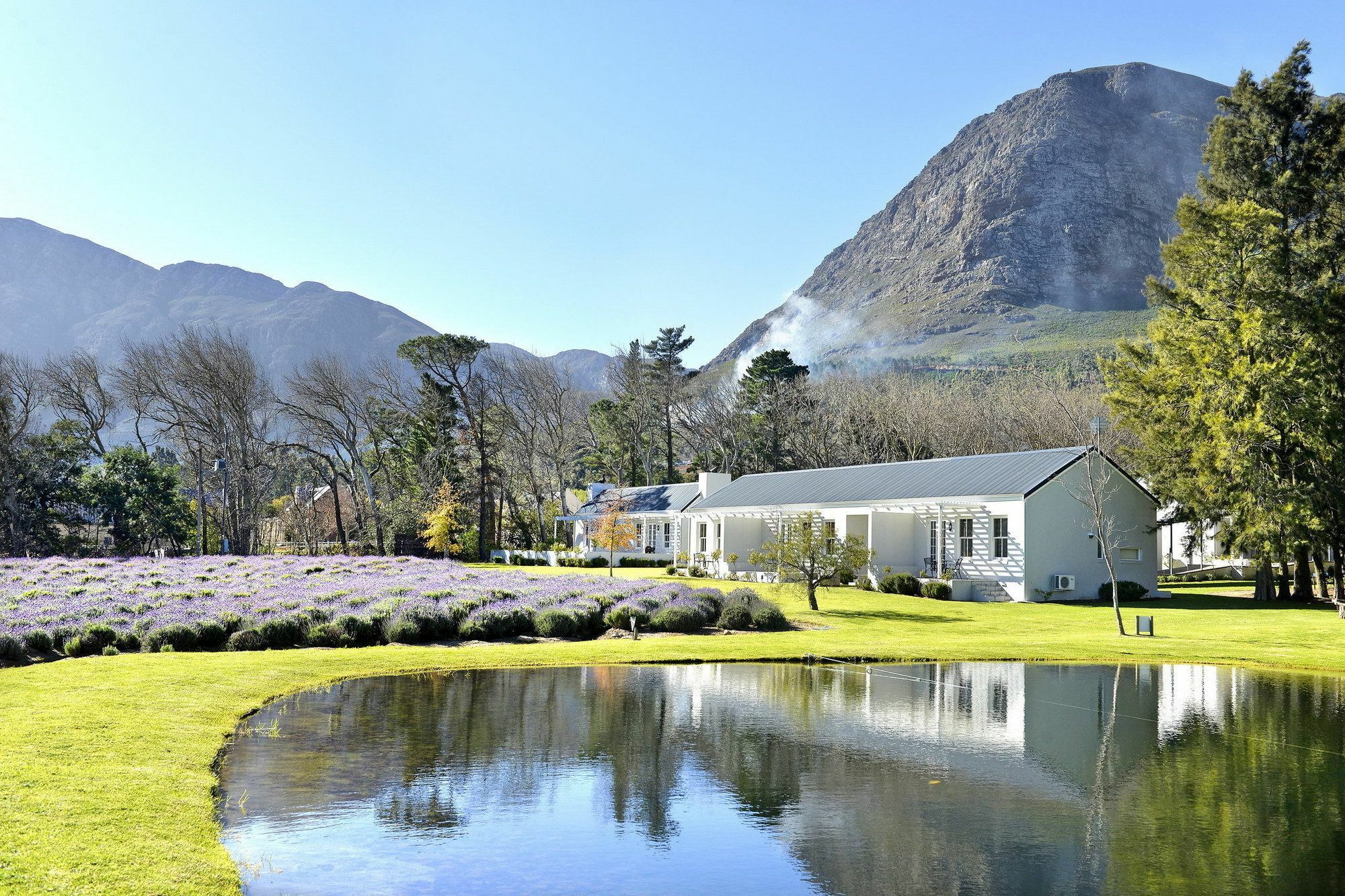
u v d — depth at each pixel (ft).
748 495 152.25
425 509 203.10
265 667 52.49
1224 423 107.86
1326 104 124.67
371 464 244.42
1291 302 108.37
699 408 266.77
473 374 222.89
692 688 51.31
